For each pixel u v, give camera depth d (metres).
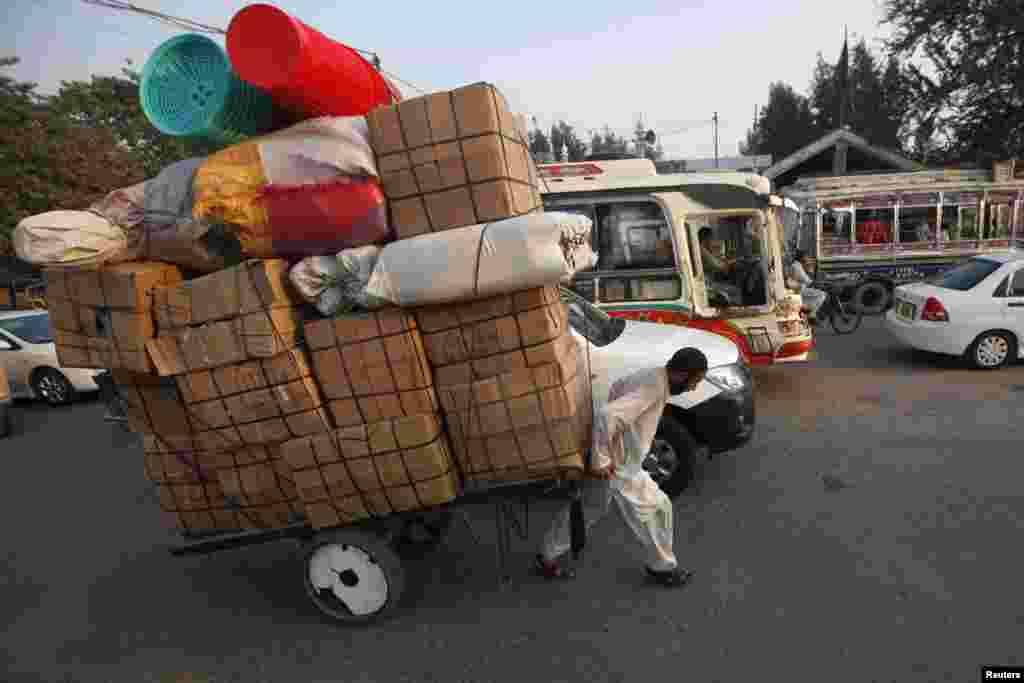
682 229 7.42
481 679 3.15
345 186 3.09
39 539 5.22
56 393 9.75
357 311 3.26
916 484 4.99
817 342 11.06
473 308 3.17
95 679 3.40
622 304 7.65
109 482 6.43
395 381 3.24
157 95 3.25
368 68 3.62
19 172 16.36
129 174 18.80
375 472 3.31
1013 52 19.72
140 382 3.53
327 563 3.70
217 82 3.17
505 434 3.29
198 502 3.71
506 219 3.05
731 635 3.33
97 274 3.25
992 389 7.45
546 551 3.95
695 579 3.87
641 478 3.70
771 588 3.73
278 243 3.18
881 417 6.67
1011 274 8.23
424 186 3.11
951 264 14.05
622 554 4.24
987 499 4.67
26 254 3.02
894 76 23.17
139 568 4.64
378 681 3.21
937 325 8.48
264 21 2.93
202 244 3.31
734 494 5.02
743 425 4.91
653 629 3.43
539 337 3.17
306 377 3.24
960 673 2.96
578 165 8.05
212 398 3.31
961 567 3.82
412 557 4.46
